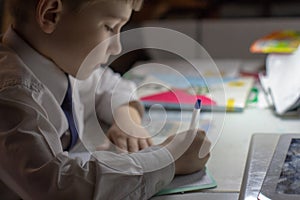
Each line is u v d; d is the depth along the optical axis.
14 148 0.67
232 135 0.91
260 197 0.63
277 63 1.25
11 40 0.84
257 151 0.80
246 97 1.10
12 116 0.69
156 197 0.70
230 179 0.74
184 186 0.72
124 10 0.78
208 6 1.91
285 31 1.50
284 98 1.04
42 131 0.70
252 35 1.71
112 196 0.66
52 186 0.64
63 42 0.80
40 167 0.65
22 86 0.73
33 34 0.82
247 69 1.35
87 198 0.65
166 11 1.89
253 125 0.96
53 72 0.86
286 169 0.70
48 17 0.77
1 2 1.51
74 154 0.84
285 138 0.83
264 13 1.82
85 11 0.76
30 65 0.84
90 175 0.66
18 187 0.67
